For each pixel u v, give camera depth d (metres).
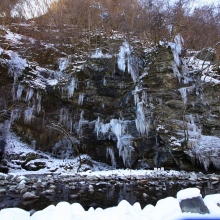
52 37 16.64
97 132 13.98
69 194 6.51
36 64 15.41
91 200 5.93
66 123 14.46
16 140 13.90
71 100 14.23
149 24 17.45
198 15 19.48
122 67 14.53
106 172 11.12
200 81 14.48
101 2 20.36
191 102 13.59
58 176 9.84
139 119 13.22
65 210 3.33
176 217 3.26
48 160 13.20
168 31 17.88
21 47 15.53
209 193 6.95
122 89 14.37
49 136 14.39
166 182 8.97
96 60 14.91
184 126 12.44
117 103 14.24
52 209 3.70
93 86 14.38
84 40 17.34
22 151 13.03
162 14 17.38
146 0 19.22
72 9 19.50
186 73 14.74
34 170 12.00
